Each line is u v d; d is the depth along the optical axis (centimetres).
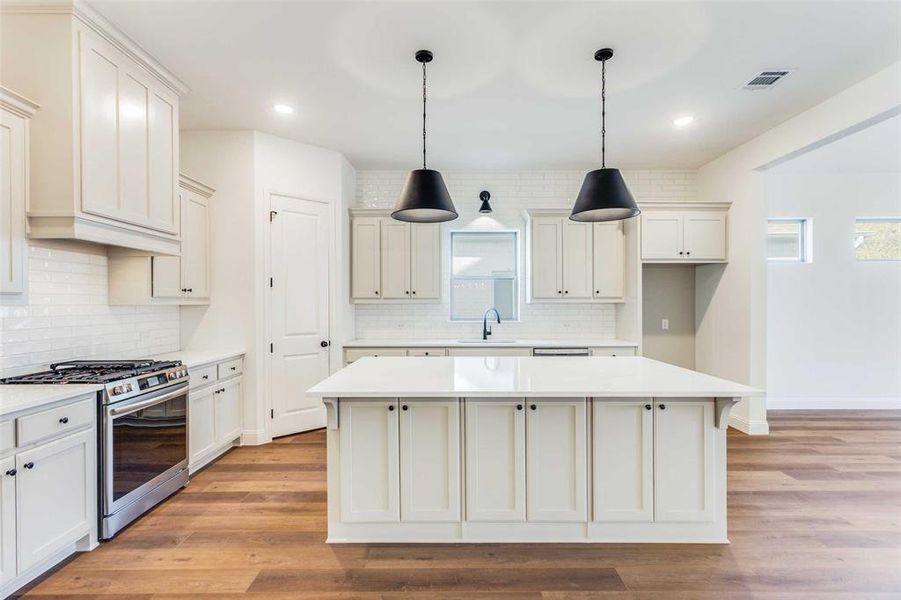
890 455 354
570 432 222
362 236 468
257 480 306
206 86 300
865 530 238
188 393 294
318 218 421
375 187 494
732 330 434
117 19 228
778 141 371
